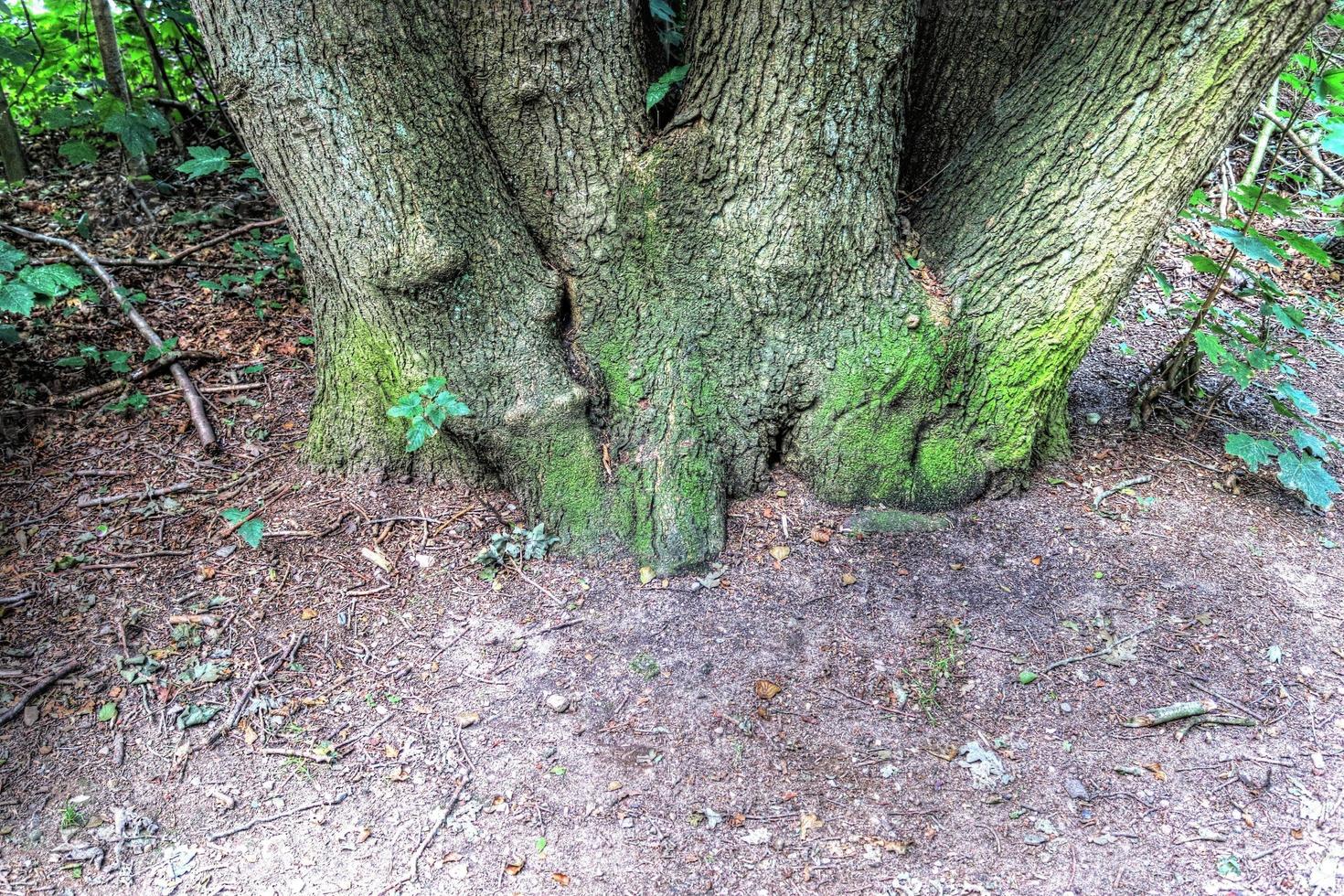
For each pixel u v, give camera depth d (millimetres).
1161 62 2621
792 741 2496
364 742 2504
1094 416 3822
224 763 2438
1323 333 4699
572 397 3012
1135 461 3559
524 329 2975
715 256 3014
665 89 2838
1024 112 2953
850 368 3123
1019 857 2213
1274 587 2982
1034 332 3082
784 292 3033
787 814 2318
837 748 2480
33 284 3193
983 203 3068
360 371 3137
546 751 2484
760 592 2945
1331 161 6086
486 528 3170
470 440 3064
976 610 2883
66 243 4141
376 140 2615
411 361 2967
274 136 2668
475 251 2830
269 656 2721
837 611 2879
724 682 2660
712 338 3119
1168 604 2906
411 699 2625
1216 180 5895
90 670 2648
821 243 2951
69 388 3713
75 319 4023
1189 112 2635
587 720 2566
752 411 3199
